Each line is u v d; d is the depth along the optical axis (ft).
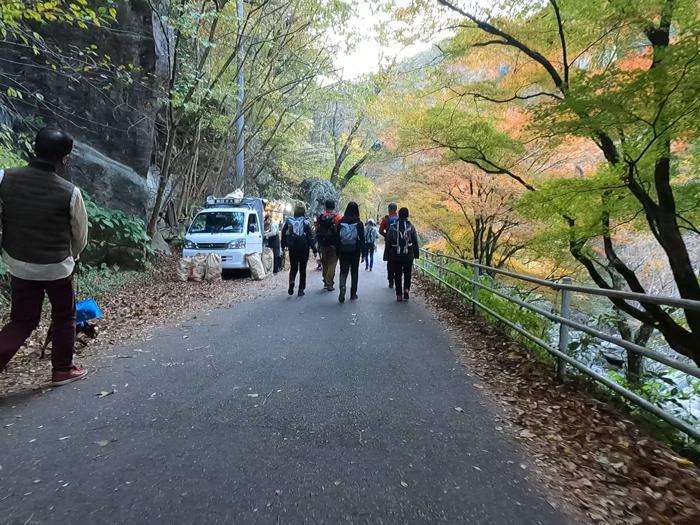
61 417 10.61
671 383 15.96
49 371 13.92
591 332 11.98
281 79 58.03
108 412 10.95
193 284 33.73
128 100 37.29
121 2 34.63
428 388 13.33
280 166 93.97
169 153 40.78
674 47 15.15
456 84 28.55
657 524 7.41
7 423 10.21
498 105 29.53
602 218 24.34
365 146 99.55
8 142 26.84
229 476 8.28
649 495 8.25
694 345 21.54
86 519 6.97
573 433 10.78
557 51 24.66
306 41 56.70
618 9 18.54
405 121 29.84
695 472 9.19
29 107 31.81
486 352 17.60
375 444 9.74
